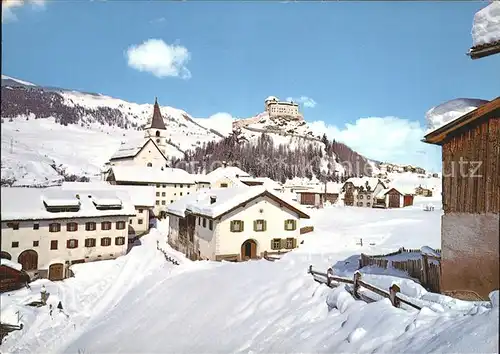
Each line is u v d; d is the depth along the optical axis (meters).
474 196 10.80
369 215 51.97
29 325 21.56
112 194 38.16
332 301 12.95
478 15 10.44
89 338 18.22
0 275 27.69
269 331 12.65
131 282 28.22
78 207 34.47
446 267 11.38
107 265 34.03
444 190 11.58
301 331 11.65
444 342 7.30
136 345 15.28
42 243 32.50
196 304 17.83
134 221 48.34
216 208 27.45
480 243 10.56
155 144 71.88
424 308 9.38
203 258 29.92
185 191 63.09
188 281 21.94
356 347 9.07
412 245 30.61
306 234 37.09
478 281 10.57
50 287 29.16
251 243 29.25
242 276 20.28
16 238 31.19
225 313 15.57
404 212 54.84
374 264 17.89
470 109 10.78
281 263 22.78
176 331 15.45
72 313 24.20
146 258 35.19
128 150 68.88
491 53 10.23
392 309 10.12
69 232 33.94
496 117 10.41
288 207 30.23
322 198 73.06
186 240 34.31
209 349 12.77
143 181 59.22
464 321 7.88
